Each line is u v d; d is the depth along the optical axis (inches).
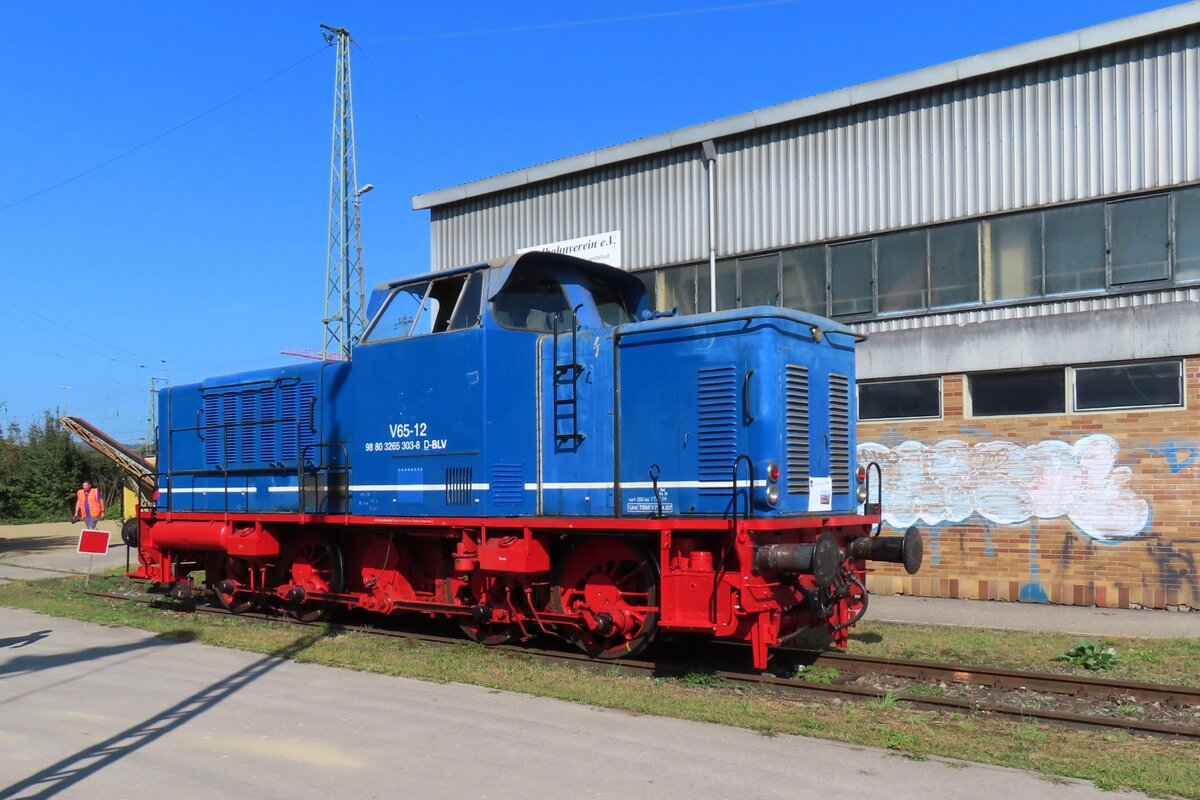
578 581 350.6
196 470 498.0
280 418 450.9
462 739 242.8
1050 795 199.9
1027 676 295.4
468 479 354.3
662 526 307.9
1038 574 473.4
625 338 339.3
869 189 532.1
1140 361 452.8
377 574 413.4
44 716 273.1
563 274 377.7
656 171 609.6
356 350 408.8
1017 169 489.1
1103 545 457.7
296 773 218.2
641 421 332.5
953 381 502.0
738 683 301.6
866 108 533.3
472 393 354.3
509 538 344.2
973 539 492.4
